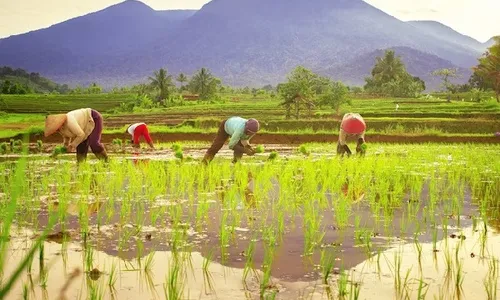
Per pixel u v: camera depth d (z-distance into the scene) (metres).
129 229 7.59
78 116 15.79
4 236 2.16
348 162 15.59
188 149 25.97
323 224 7.99
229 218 8.45
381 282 5.23
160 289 5.01
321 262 5.92
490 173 14.29
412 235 7.29
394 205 9.57
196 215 8.64
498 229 7.66
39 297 4.75
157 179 11.95
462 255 6.21
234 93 165.38
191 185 11.48
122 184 12.23
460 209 9.25
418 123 40.19
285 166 15.70
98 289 4.99
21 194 10.38
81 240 6.93
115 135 34.12
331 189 10.83
